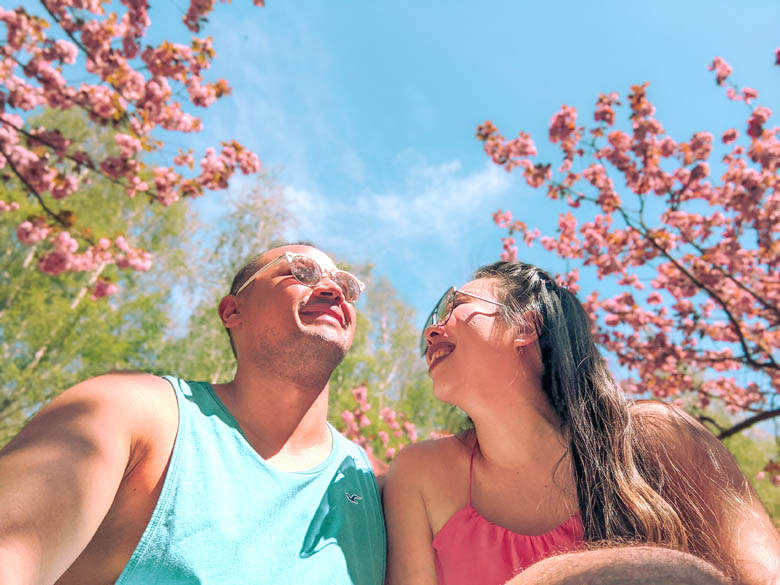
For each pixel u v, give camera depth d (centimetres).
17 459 47
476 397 72
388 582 73
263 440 75
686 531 58
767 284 295
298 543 65
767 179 257
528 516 68
